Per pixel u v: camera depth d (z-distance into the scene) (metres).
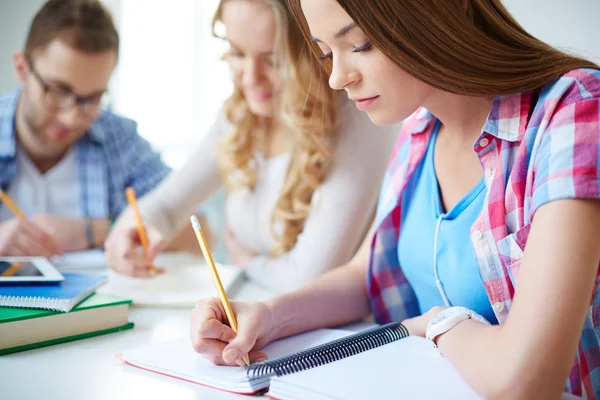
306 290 0.95
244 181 1.51
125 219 1.53
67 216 1.97
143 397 0.66
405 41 0.73
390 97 0.78
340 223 1.30
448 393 0.62
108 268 1.45
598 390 0.84
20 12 2.65
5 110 1.89
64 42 1.70
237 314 0.80
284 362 0.68
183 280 1.28
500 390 0.61
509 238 0.78
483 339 0.67
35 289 0.94
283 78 1.30
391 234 1.03
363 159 1.33
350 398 0.60
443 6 0.74
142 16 3.28
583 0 1.74
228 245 1.64
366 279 1.05
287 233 1.39
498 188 0.80
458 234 0.88
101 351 0.83
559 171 0.66
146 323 0.98
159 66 3.34
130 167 2.09
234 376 0.70
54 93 1.76
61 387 0.69
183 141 3.40
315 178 1.34
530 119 0.77
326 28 0.77
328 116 1.31
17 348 0.83
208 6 3.35
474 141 0.88
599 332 0.83
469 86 0.75
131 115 3.31
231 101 1.51
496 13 0.79
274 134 1.49
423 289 0.99
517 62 0.76
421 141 0.99
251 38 1.29
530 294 0.63
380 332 0.79
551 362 0.60
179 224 1.65
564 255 0.62
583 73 0.73
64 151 2.00
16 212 1.51
